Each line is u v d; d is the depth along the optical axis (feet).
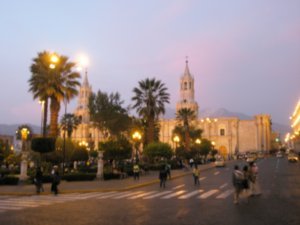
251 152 408.05
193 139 292.20
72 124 311.47
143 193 70.38
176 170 164.04
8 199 62.28
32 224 37.65
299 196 61.05
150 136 162.91
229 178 110.52
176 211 45.60
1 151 139.54
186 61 460.96
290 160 222.89
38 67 118.93
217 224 36.68
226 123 436.76
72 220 39.88
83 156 143.13
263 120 433.89
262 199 57.36
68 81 122.21
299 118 406.21
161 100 163.43
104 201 57.62
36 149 102.22
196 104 449.89
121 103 178.70
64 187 81.05
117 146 128.77
